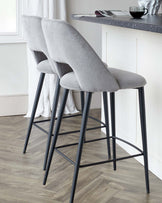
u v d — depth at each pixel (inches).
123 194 113.9
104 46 155.9
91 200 110.4
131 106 140.5
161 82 119.3
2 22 189.5
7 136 163.8
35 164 135.3
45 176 119.8
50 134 130.5
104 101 132.5
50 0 185.3
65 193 114.7
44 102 192.1
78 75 100.2
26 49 191.3
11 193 114.7
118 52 144.7
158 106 122.3
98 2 199.5
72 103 198.5
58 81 127.2
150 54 123.6
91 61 97.3
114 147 127.6
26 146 145.5
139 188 117.4
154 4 139.1
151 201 110.0
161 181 122.1
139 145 136.6
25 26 129.7
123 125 148.7
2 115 194.1
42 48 122.3
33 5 185.2
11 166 133.4
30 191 116.0
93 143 155.5
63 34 97.0
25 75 193.8
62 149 148.7
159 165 123.9
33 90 190.4
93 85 99.6
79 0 196.5
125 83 104.1
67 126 176.9
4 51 189.0
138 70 131.9
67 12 195.8
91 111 202.7
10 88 193.5
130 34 134.6
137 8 122.2
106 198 111.6
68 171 129.3
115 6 202.7
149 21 110.7
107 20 121.6
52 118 130.4
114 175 126.1
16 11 188.2
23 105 196.2
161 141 122.3
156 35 118.9
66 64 111.3
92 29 201.0
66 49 98.3
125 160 138.6
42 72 136.6
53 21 99.7
